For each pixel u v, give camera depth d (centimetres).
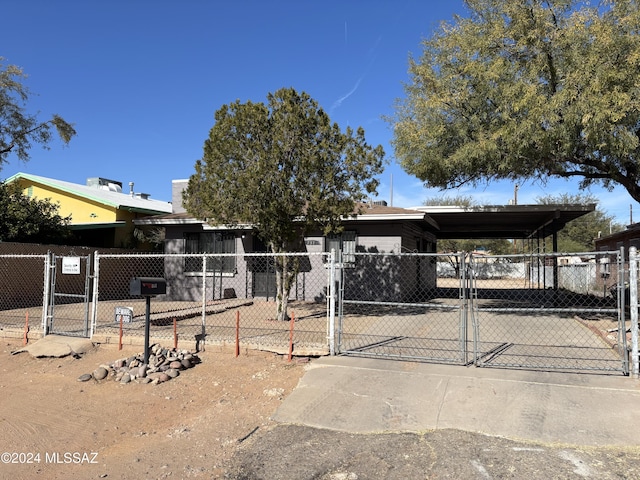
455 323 1134
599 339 917
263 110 1049
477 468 425
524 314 1322
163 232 2222
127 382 710
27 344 954
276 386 665
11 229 1697
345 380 652
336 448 479
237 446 494
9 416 607
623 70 889
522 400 564
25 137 1941
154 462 466
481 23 1120
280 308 1190
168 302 1695
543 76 1023
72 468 461
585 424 503
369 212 1564
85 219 2284
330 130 1088
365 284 1585
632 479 401
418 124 1230
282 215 1081
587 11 958
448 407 559
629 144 890
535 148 1001
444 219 1869
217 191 1076
